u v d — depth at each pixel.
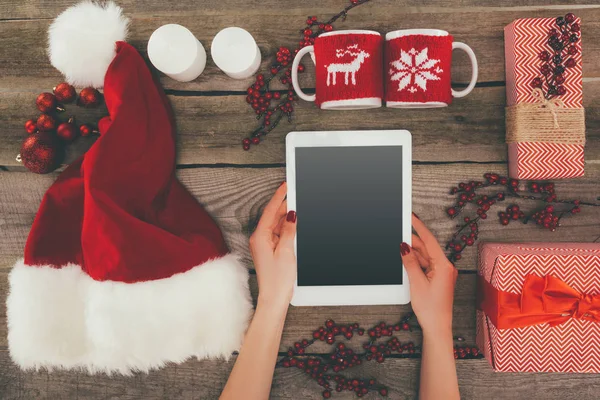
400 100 0.78
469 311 0.92
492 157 0.90
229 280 0.80
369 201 0.87
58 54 0.81
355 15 0.90
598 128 0.90
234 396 0.82
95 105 0.89
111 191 0.76
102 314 0.73
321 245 0.87
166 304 0.75
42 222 0.80
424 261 0.90
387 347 0.91
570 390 0.91
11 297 0.78
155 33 0.82
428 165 0.91
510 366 0.80
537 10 0.90
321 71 0.77
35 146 0.84
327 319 0.92
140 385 0.94
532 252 0.79
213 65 0.91
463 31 0.90
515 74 0.83
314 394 0.93
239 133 0.92
